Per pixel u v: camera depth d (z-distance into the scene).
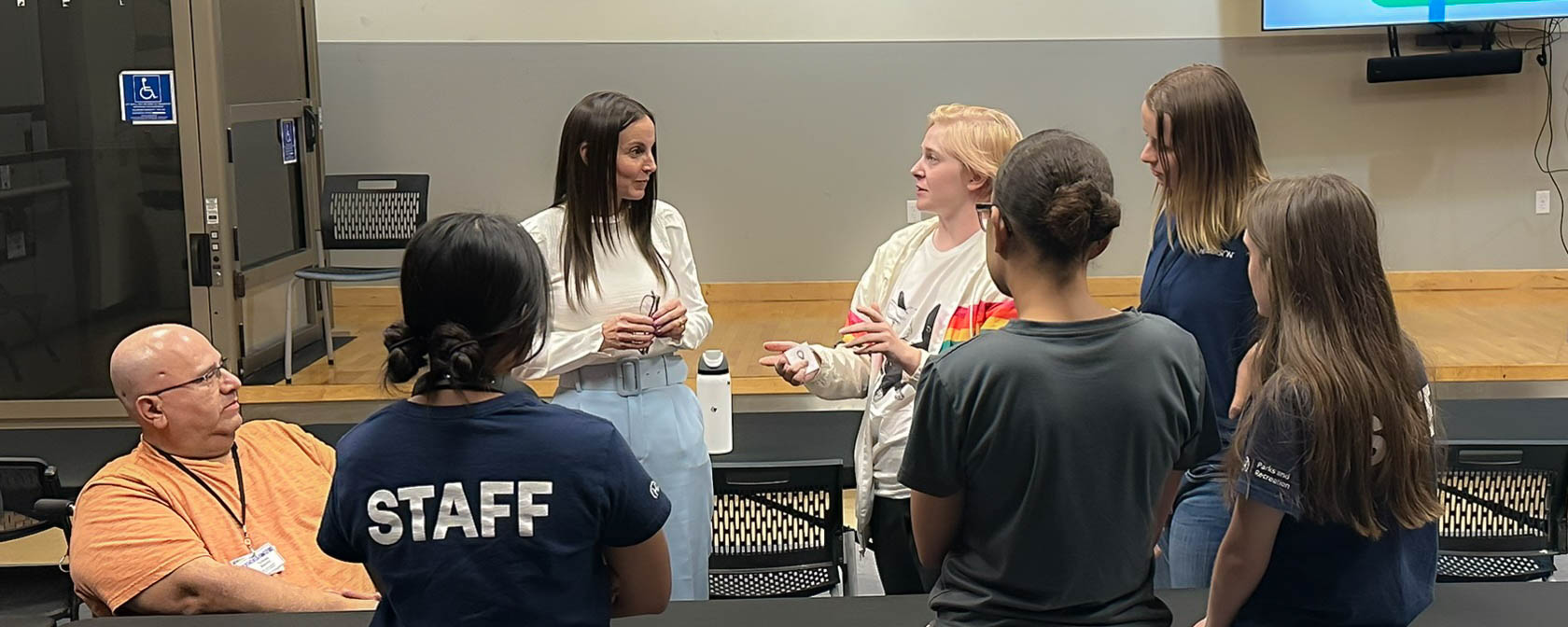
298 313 6.78
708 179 7.79
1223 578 1.52
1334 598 1.49
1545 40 7.51
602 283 2.53
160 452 2.46
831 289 7.88
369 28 7.60
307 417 5.60
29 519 2.95
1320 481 1.42
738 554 2.86
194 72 5.60
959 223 2.39
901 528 2.49
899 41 7.66
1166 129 2.11
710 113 7.72
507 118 7.69
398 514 1.31
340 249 6.64
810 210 7.82
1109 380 1.42
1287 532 1.51
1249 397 1.56
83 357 5.76
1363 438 1.41
